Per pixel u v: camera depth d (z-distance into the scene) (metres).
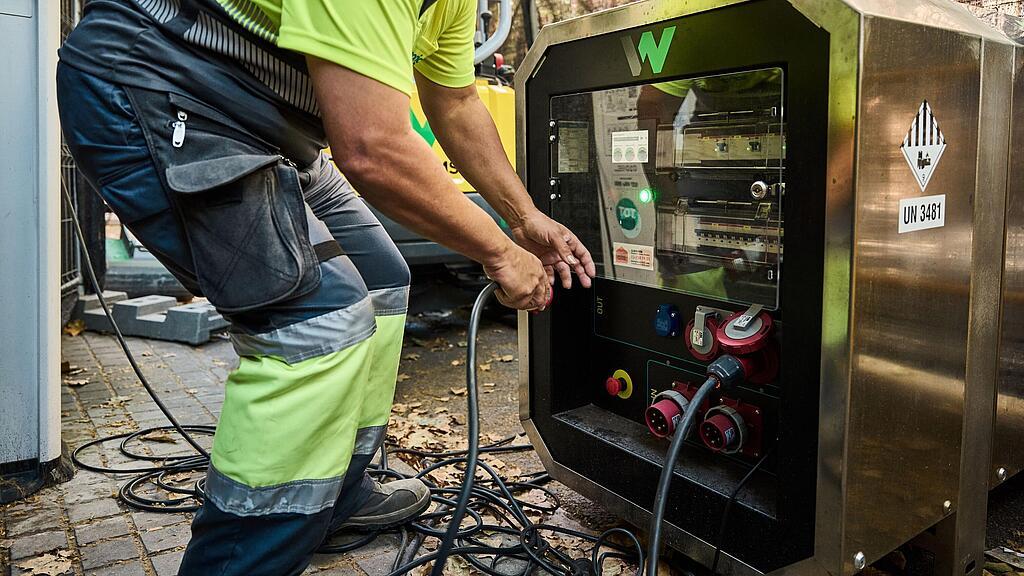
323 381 1.20
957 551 1.53
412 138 1.09
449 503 1.95
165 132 1.11
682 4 1.41
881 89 1.17
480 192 1.65
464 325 4.61
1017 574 1.67
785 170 1.29
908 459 1.35
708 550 1.52
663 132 1.54
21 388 2.10
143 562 1.74
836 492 1.24
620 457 1.69
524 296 1.37
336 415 1.23
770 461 1.50
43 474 2.14
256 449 1.18
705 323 1.52
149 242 1.20
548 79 1.76
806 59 1.22
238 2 1.12
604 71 1.61
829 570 1.27
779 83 1.30
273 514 1.21
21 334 2.09
